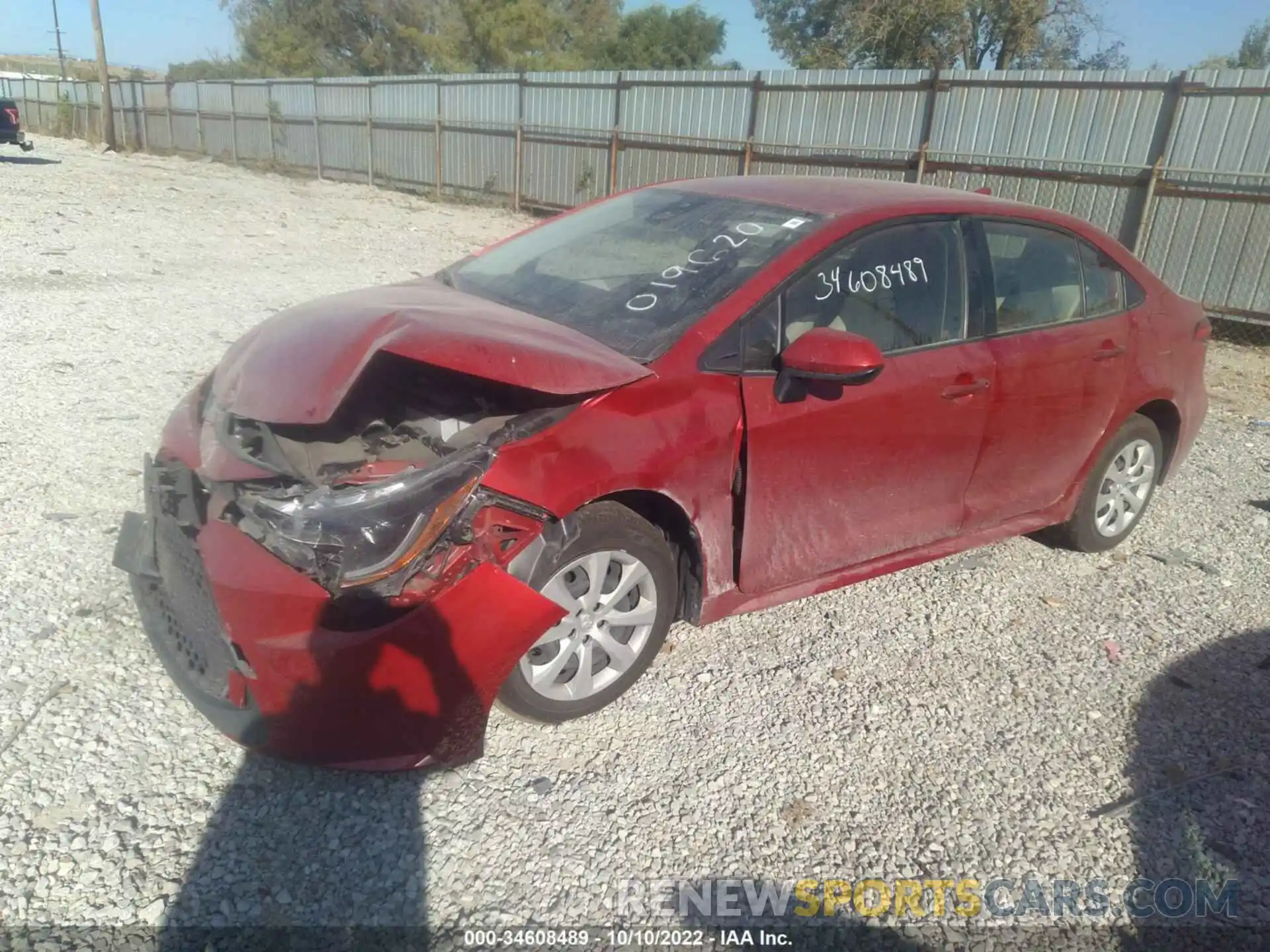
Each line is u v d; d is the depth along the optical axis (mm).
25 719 3004
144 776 2824
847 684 3592
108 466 4910
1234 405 8023
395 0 44719
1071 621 4180
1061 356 4137
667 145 16125
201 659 2848
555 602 2857
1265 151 9820
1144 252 10805
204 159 29625
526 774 2984
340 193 21531
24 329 7371
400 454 3023
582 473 2926
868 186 4109
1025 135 11570
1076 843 2902
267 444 2896
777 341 3377
